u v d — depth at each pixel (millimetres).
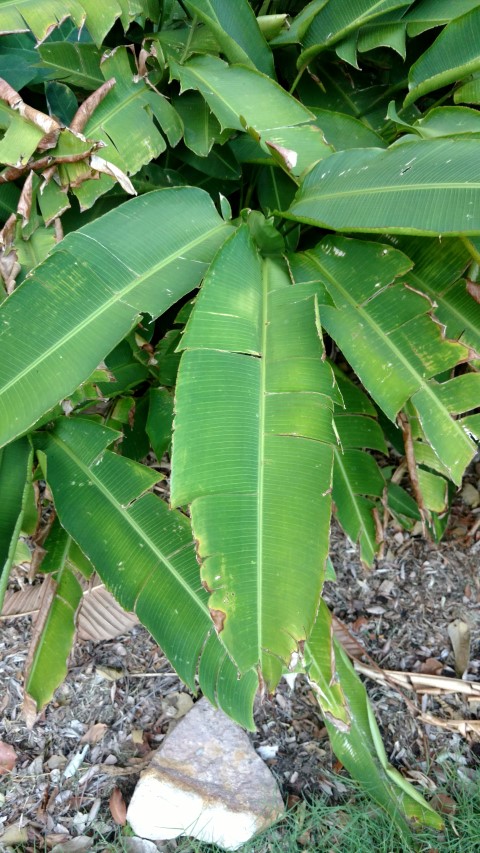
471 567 1891
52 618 1372
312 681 1342
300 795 1545
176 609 1248
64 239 1224
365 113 1836
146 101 1501
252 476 1117
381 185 1307
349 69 1873
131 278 1231
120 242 1256
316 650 1348
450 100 1827
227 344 1180
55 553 1433
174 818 1444
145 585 1267
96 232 1252
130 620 1713
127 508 1319
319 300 1274
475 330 1464
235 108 1489
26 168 1377
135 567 1277
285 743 1613
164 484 1879
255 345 1198
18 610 1730
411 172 1292
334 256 1436
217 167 1674
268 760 1584
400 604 1835
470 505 2000
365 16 1595
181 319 1551
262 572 1088
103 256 1227
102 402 1634
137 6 1530
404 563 1896
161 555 1279
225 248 1266
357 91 1855
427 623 1809
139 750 1587
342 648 1594
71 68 1565
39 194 1402
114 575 1278
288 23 1800
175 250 1294
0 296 1359
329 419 1147
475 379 1332
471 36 1576
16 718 1611
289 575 1085
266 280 1342
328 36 1662
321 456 1128
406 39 1787
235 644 1068
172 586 1259
